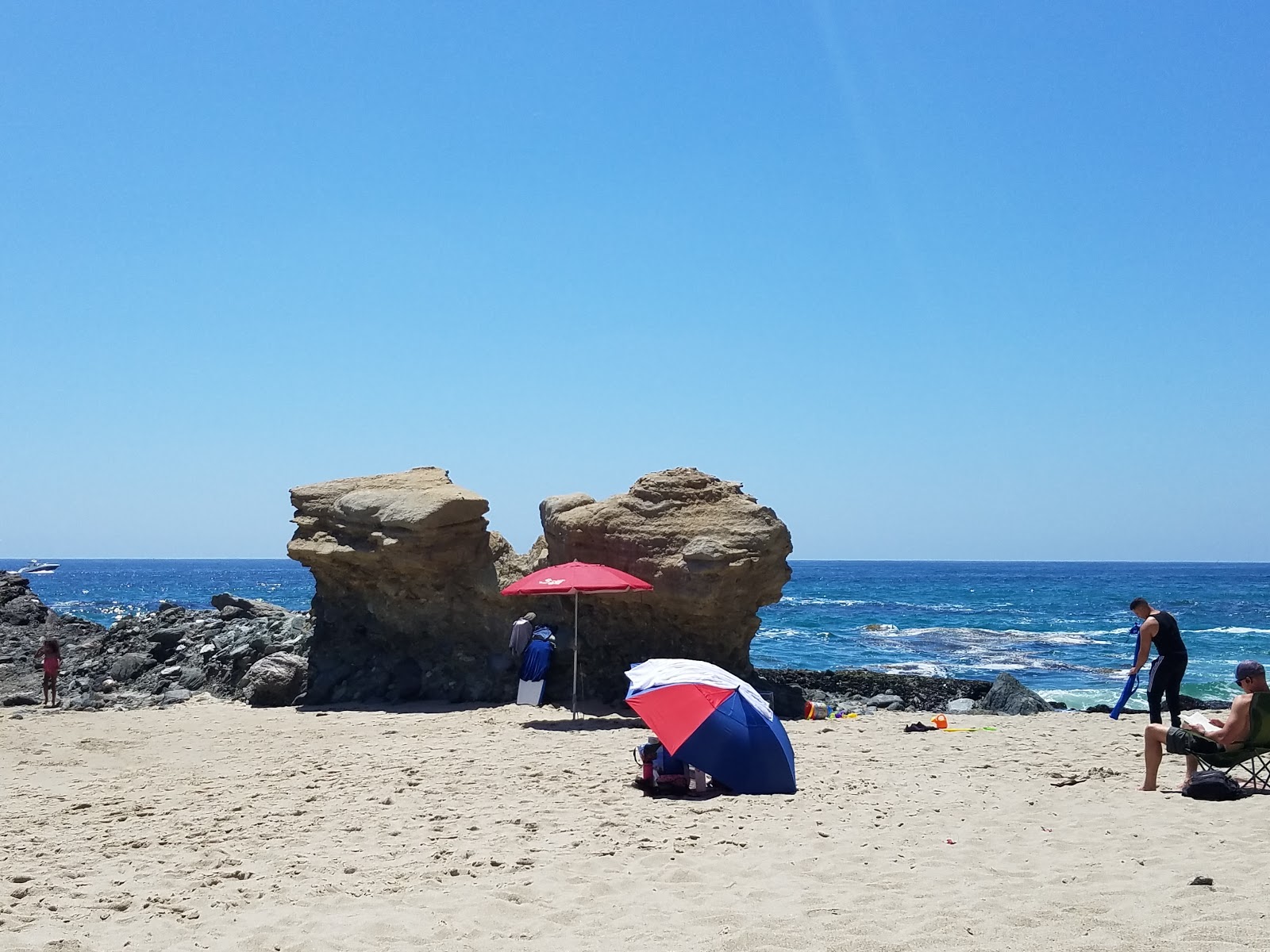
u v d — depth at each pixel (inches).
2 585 1236.5
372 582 737.6
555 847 319.9
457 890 276.8
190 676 826.2
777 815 361.1
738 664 701.3
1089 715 725.9
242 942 240.4
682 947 231.3
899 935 232.2
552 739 547.2
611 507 709.9
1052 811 358.3
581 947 233.6
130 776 474.0
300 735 586.9
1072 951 215.6
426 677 719.1
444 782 428.8
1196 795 370.3
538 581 614.2
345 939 241.9
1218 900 244.5
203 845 333.1
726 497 704.4
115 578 6451.8
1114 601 3292.3
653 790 405.7
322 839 337.1
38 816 383.2
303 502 778.8
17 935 243.8
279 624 849.5
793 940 231.8
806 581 5708.7
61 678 895.1
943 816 354.6
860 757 487.2
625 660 696.4
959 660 1482.5
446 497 709.3
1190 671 1284.4
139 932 247.6
